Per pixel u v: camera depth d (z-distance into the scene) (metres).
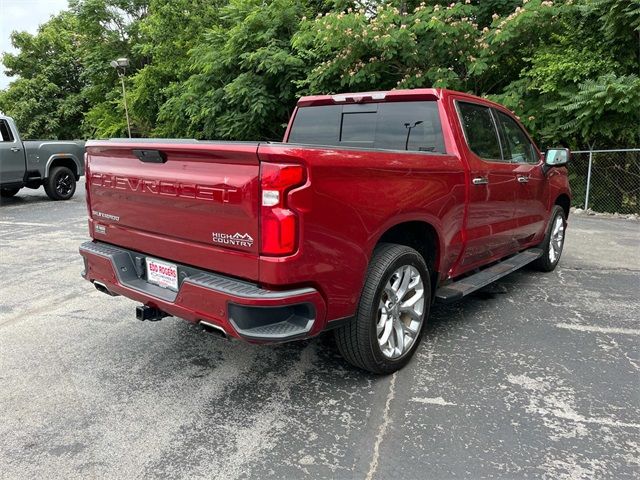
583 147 11.49
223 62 15.43
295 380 3.28
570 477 2.34
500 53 11.84
